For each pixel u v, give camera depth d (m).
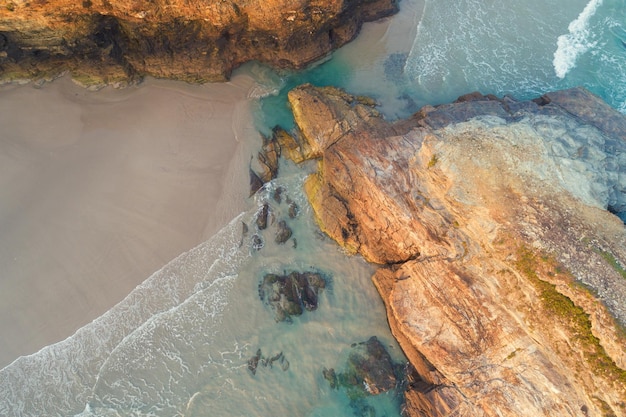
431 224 19.41
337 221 22.38
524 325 16.94
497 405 17.69
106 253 20.86
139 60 24.17
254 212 22.61
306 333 20.75
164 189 22.44
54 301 19.81
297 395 19.59
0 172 21.72
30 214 21.12
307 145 23.95
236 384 19.42
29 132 22.80
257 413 19.08
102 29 21.94
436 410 19.02
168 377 19.23
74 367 18.97
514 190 18.02
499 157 18.53
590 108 22.73
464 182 18.33
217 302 20.72
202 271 21.17
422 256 20.30
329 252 22.58
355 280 22.25
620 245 17.16
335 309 21.45
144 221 21.64
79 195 21.81
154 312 20.17
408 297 20.41
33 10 19.58
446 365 19.16
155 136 23.59
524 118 20.83
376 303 22.02
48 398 18.52
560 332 16.06
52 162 22.30
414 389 20.02
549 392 16.47
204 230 21.91
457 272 18.56
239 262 21.62
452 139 19.22
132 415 18.53
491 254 17.78
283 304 21.02
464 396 18.59
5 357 18.88
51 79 23.89
